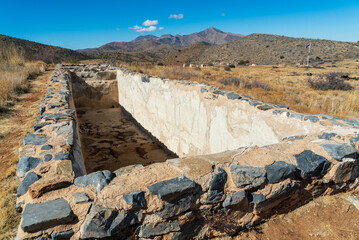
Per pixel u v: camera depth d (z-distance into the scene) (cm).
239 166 217
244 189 208
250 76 2203
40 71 1480
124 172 204
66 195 179
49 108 473
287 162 231
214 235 211
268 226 229
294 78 2127
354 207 247
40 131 341
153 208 176
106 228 163
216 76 1834
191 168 210
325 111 795
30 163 237
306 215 240
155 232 180
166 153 720
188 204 190
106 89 1242
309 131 324
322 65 4369
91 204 169
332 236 214
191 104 574
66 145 292
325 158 241
